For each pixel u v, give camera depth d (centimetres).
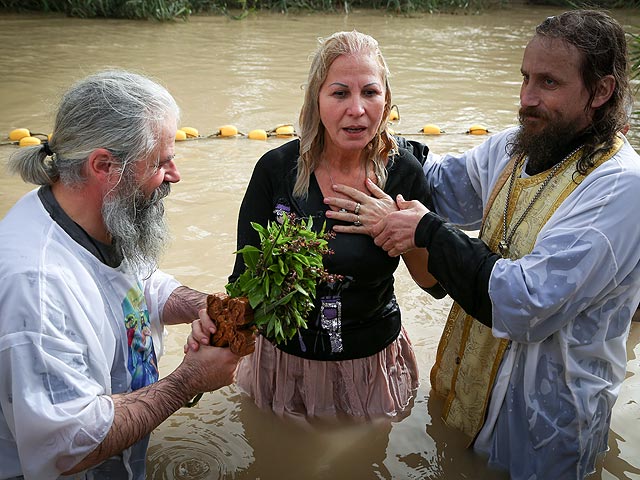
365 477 302
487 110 792
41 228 231
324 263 290
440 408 342
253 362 338
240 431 326
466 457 312
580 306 266
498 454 304
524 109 271
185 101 786
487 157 316
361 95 278
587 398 279
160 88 242
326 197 296
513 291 263
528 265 265
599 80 258
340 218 292
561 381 281
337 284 296
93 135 227
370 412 330
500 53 1084
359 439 322
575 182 271
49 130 682
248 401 345
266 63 963
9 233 228
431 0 1465
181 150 651
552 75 260
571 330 276
